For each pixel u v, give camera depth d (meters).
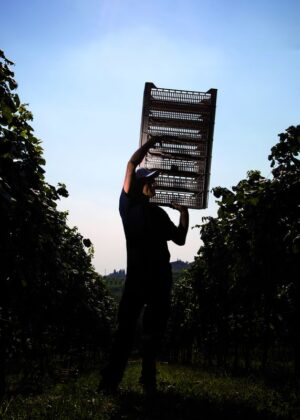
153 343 4.66
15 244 6.43
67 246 10.42
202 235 12.27
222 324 19.52
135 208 4.54
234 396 5.00
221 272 12.40
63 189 7.82
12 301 7.52
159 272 4.54
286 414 4.12
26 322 8.57
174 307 32.88
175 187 4.62
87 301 18.86
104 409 3.79
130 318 4.62
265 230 6.66
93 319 22.33
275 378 10.78
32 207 6.28
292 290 7.82
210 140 4.59
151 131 4.62
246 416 3.79
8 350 9.27
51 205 7.30
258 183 6.80
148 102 4.59
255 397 5.15
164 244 4.59
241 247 7.48
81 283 17.20
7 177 5.88
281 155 6.67
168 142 4.55
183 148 4.61
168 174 4.62
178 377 7.85
